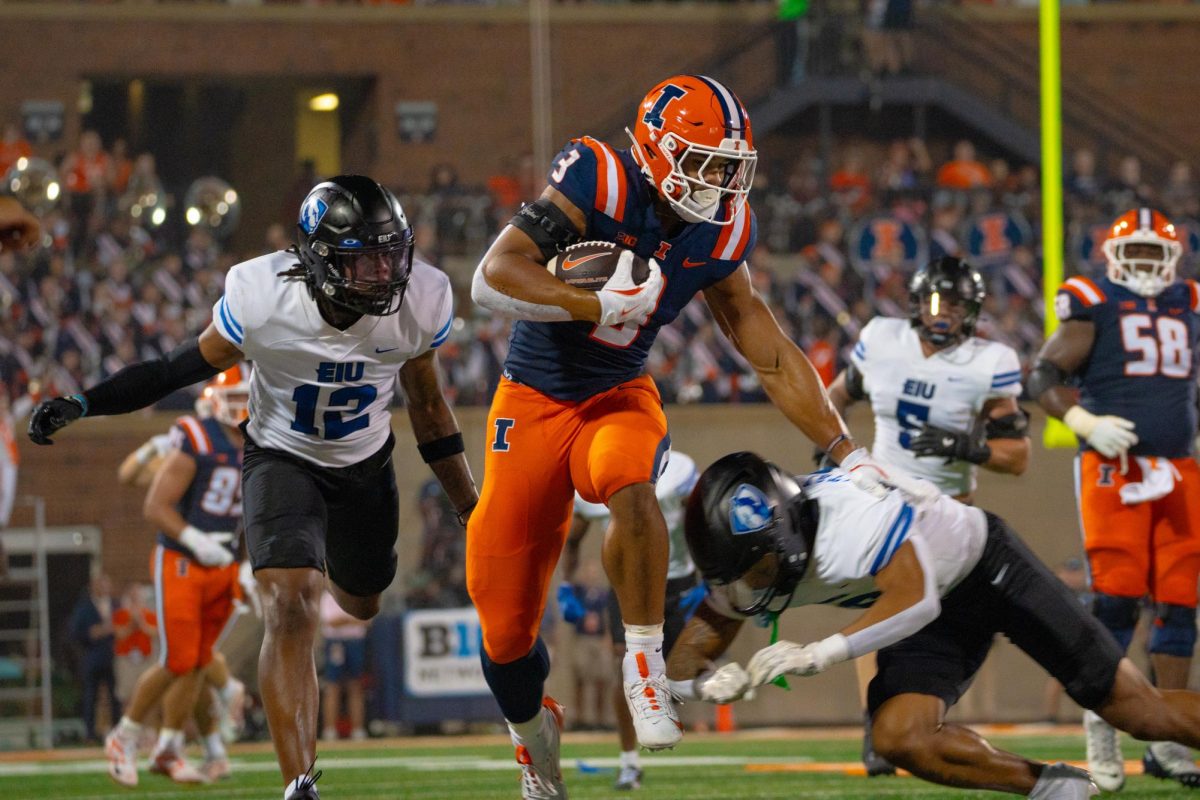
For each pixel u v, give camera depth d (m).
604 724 43.03
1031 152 65.06
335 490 15.72
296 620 14.18
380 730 43.06
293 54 65.31
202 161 73.00
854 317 51.31
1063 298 21.30
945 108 64.62
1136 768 22.94
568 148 13.91
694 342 49.38
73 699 45.16
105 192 52.66
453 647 43.47
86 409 14.56
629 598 13.74
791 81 65.56
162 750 26.05
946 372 21.58
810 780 23.36
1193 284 21.48
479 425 46.97
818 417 14.64
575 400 14.39
